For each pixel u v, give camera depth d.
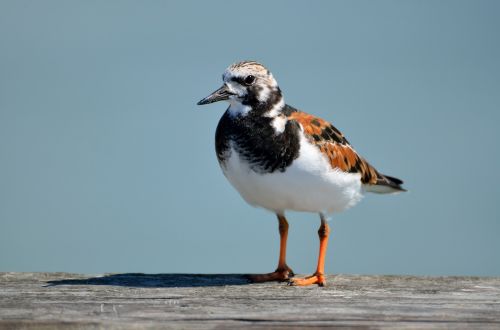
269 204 13.34
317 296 10.50
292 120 12.83
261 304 9.89
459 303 9.96
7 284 11.40
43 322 8.73
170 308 9.59
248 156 12.70
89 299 10.19
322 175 12.80
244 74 12.73
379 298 10.34
